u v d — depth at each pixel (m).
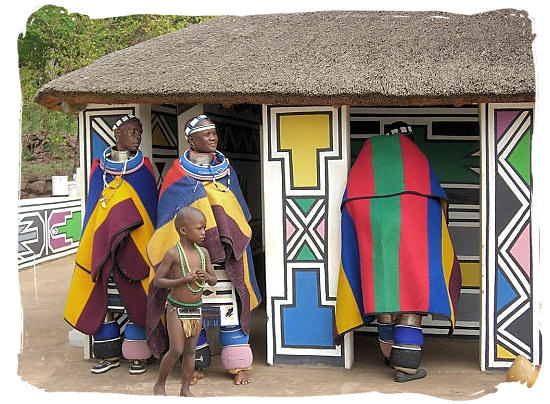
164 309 4.72
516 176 4.82
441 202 4.97
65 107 5.29
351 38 5.46
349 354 5.05
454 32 5.40
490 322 4.90
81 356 5.55
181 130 5.97
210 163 4.83
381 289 4.64
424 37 5.34
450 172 5.76
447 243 4.89
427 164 4.96
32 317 7.06
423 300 4.59
